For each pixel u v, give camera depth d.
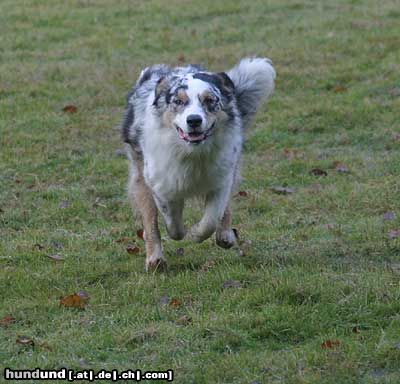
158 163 11.38
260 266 11.77
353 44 23.05
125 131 12.39
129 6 27.70
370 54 22.20
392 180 15.16
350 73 20.92
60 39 24.77
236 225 13.68
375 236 12.78
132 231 13.52
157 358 9.30
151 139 11.38
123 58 22.91
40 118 18.69
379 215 13.79
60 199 14.95
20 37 24.61
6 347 9.63
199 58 22.44
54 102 19.75
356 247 12.46
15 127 18.28
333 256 12.25
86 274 11.74
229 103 11.23
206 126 10.73
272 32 24.66
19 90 20.38
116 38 24.66
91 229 13.70
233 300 10.60
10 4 27.97
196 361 9.23
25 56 23.17
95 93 20.30
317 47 22.98
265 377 8.80
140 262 12.20
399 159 16.20
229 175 11.56
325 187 15.19
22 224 14.01
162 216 13.10
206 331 9.81
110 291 11.16
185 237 13.05
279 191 15.12
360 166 16.08
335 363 8.92
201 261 12.12
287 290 10.62
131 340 9.68
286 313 10.06
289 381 8.70
